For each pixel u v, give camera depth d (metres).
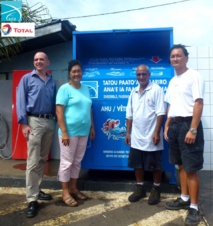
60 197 3.63
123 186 3.84
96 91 3.94
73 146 3.31
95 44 4.05
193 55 4.79
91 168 3.94
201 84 2.84
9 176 4.13
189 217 2.85
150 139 3.35
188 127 2.89
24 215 3.11
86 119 3.37
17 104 3.16
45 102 3.21
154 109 3.36
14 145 5.45
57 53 6.00
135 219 3.00
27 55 6.03
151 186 3.75
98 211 3.21
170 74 3.82
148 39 3.89
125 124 3.88
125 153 3.88
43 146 3.36
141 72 3.33
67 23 5.27
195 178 2.91
